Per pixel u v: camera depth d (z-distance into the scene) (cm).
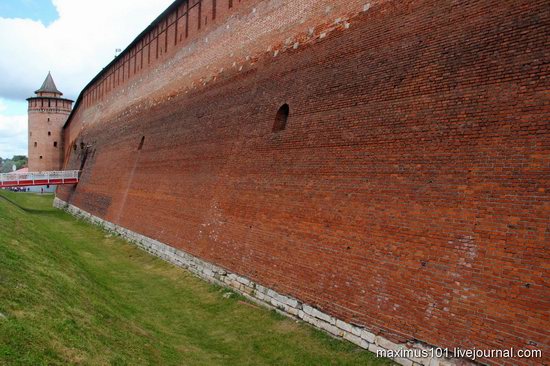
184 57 2253
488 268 742
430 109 912
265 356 995
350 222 1016
